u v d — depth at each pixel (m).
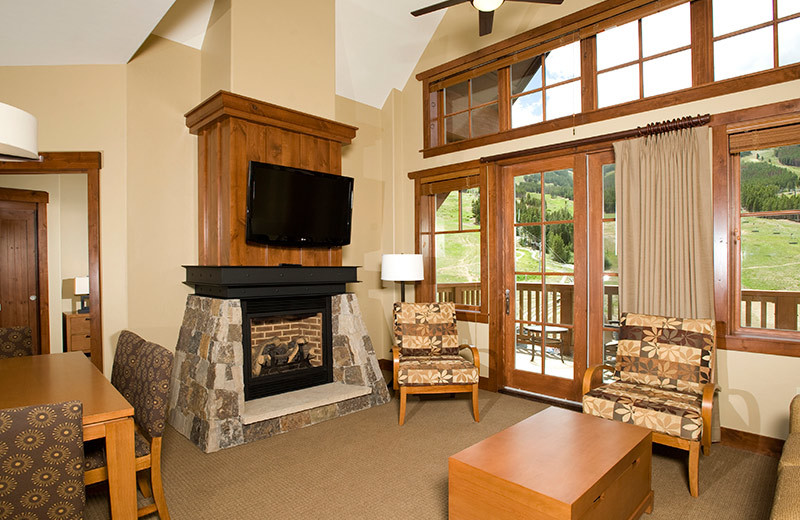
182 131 3.89
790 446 2.02
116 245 3.59
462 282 4.71
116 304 3.58
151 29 2.97
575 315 3.91
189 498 2.35
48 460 1.41
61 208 5.34
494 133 4.35
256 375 3.62
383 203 5.29
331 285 3.97
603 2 3.61
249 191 3.40
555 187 4.05
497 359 4.31
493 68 4.36
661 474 2.65
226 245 3.46
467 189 4.66
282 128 3.72
